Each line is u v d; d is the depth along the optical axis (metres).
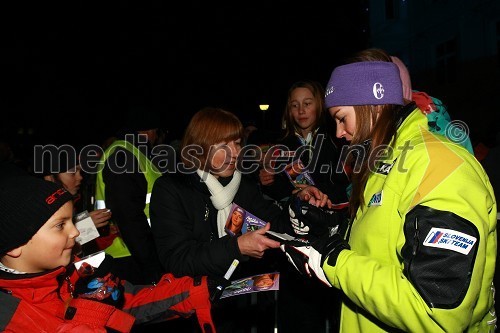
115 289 1.73
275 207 2.90
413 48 15.92
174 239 2.42
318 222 2.39
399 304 1.49
